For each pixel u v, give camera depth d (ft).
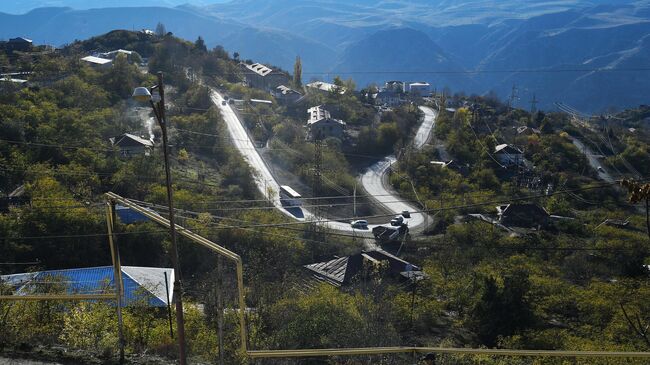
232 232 110.63
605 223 156.46
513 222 157.79
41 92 176.65
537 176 202.18
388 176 202.28
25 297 38.37
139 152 157.17
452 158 222.69
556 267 114.42
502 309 80.74
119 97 210.18
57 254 101.04
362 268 105.50
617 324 77.10
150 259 107.24
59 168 121.39
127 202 34.68
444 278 101.91
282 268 106.11
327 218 152.25
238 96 273.33
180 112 212.64
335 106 281.33
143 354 41.01
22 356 38.04
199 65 310.65
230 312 59.93
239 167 163.94
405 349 31.86
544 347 70.69
